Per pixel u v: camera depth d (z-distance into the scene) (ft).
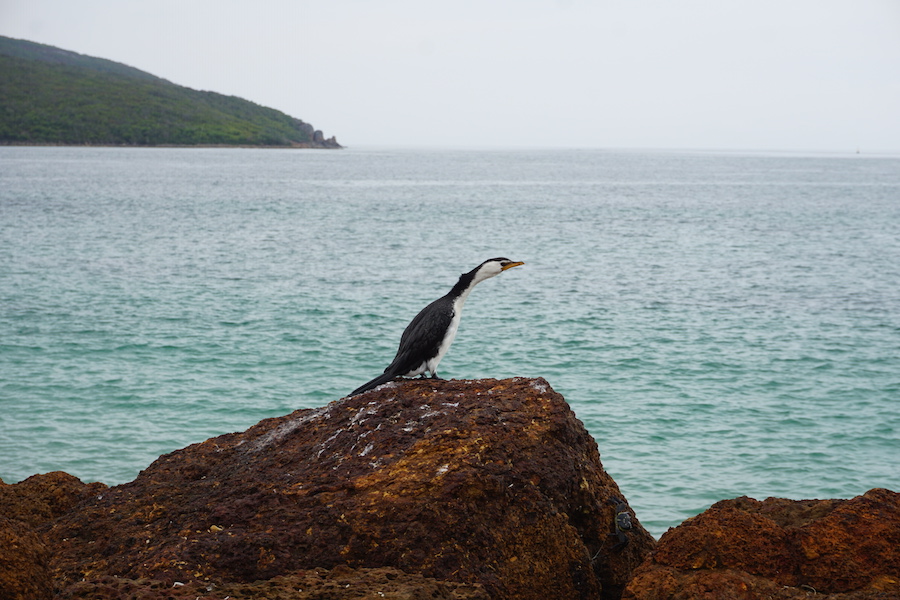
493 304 114.01
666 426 64.49
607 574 27.02
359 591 20.22
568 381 77.15
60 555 25.73
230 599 19.92
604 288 128.47
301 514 24.22
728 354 87.30
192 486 28.86
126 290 117.80
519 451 26.68
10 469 54.24
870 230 224.74
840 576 22.00
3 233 183.62
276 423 33.88
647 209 295.69
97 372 76.84
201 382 74.74
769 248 183.01
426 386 31.81
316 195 345.10
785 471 55.77
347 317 103.60
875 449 59.93
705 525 23.45
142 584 20.86
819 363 83.87
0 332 90.94
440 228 220.43
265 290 120.88
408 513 23.58
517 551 24.30
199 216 239.91
